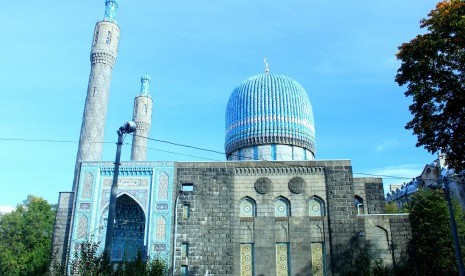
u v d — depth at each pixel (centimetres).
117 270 2288
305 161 3741
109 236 1864
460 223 3900
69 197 3816
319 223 3544
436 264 3756
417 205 4078
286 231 3531
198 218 3569
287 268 3431
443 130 2395
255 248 3484
